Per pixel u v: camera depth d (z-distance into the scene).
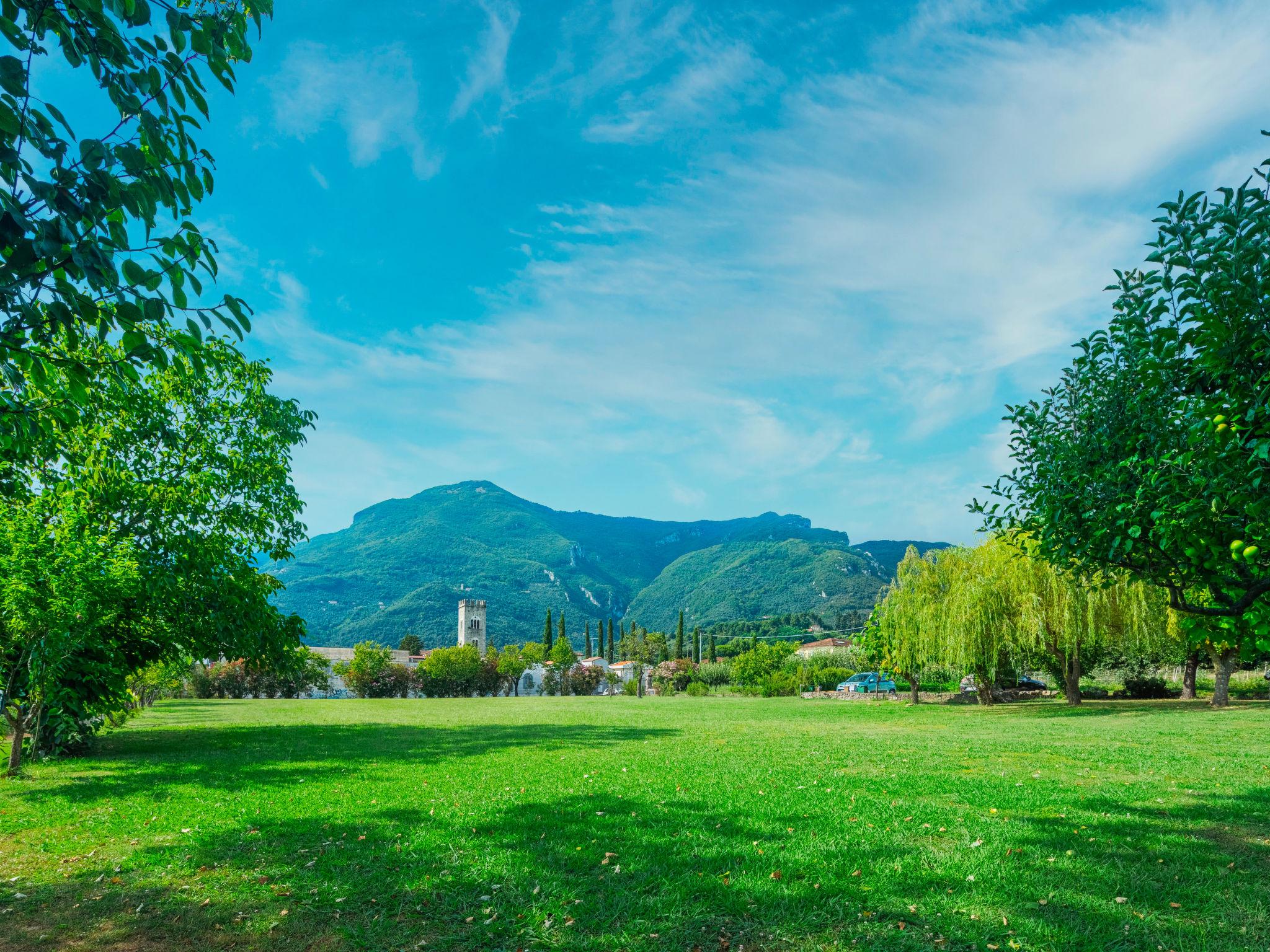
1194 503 5.47
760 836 7.39
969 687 53.81
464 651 84.88
